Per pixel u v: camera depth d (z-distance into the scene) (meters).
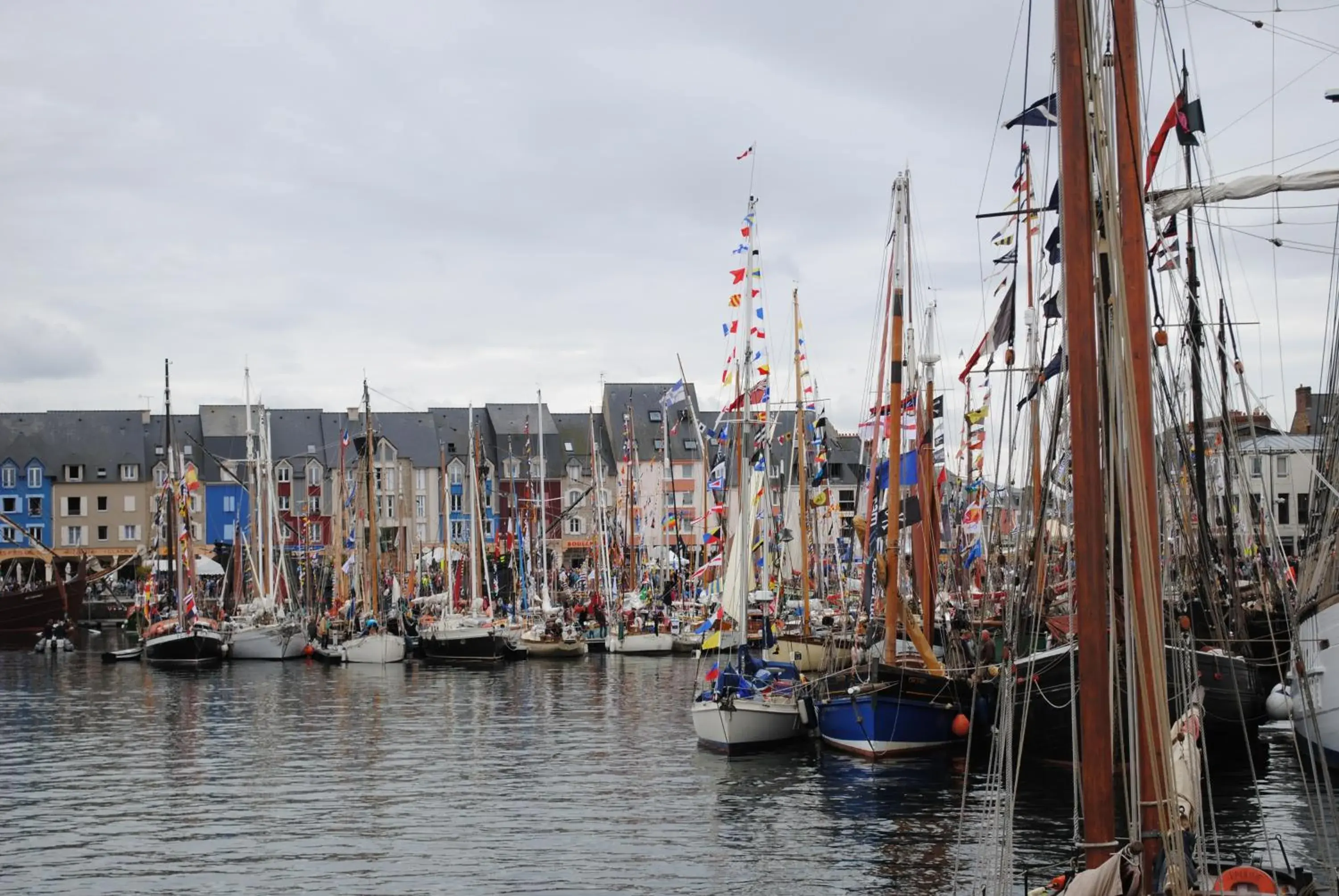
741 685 46.62
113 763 46.66
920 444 46.78
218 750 49.66
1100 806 14.94
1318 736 21.12
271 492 102.75
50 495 156.12
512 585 113.94
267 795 40.09
